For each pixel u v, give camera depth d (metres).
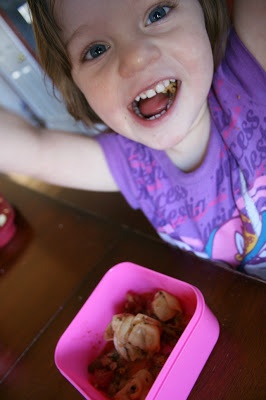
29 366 0.31
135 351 0.27
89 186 0.39
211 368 0.25
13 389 0.30
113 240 0.38
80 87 0.30
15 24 0.41
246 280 0.29
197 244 0.37
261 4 0.28
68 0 0.25
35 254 0.42
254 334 0.26
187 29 0.26
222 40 0.30
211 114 0.33
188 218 0.37
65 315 0.34
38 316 0.35
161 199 0.38
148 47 0.25
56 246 0.42
